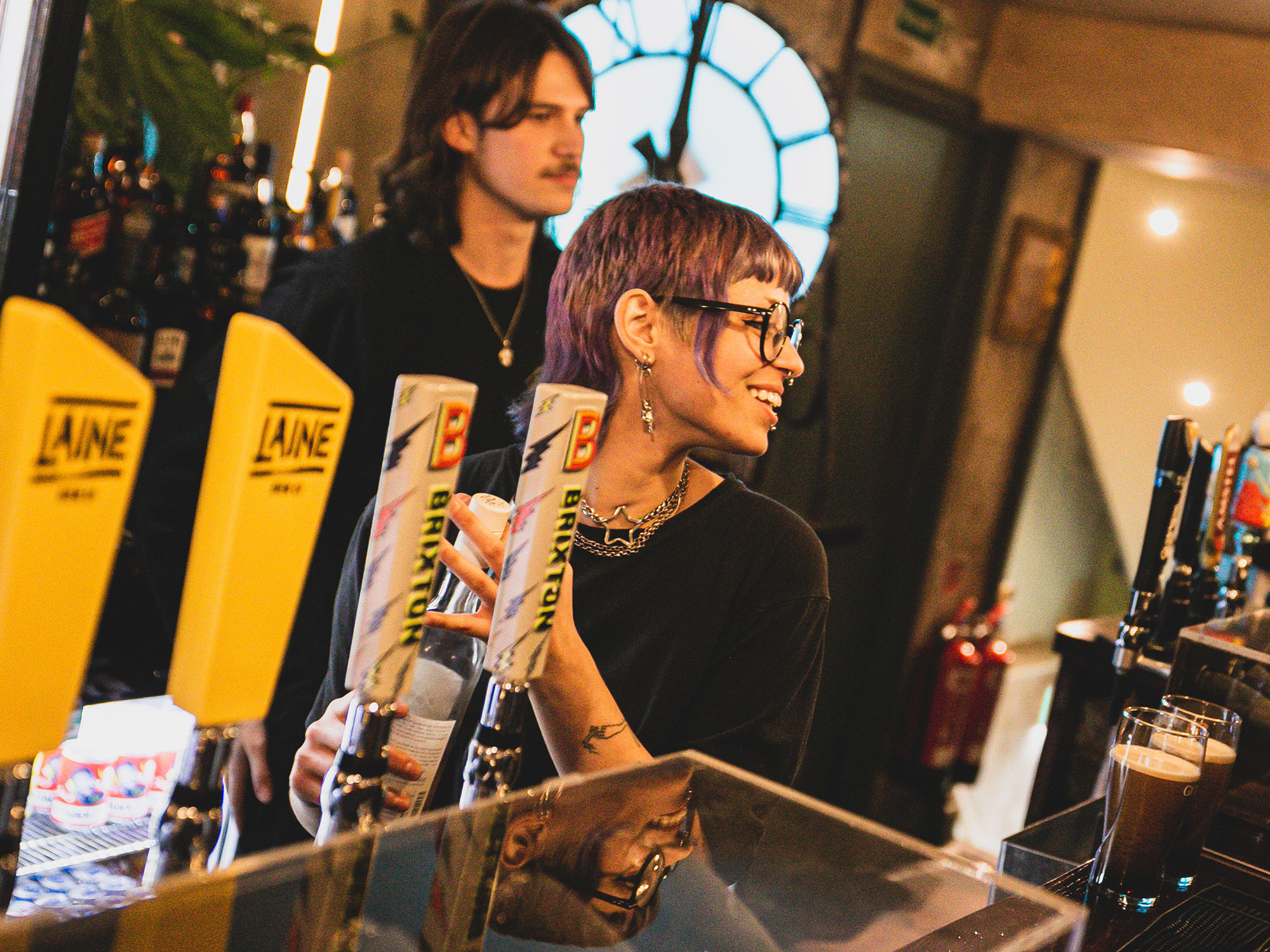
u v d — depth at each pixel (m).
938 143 4.24
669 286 1.15
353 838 0.59
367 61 2.56
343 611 1.26
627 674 1.20
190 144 1.99
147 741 1.27
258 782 1.58
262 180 2.26
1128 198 5.93
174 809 0.52
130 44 1.92
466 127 2.18
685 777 0.77
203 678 0.50
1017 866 1.31
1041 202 4.74
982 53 4.25
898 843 0.75
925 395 4.56
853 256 3.99
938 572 4.75
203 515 0.50
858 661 4.66
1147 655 1.85
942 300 4.52
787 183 3.21
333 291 2.13
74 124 1.94
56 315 0.40
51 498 0.41
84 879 1.02
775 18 3.06
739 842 0.72
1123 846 1.12
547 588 0.69
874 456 4.44
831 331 3.48
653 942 0.64
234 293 2.23
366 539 1.25
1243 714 1.31
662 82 2.86
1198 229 5.86
